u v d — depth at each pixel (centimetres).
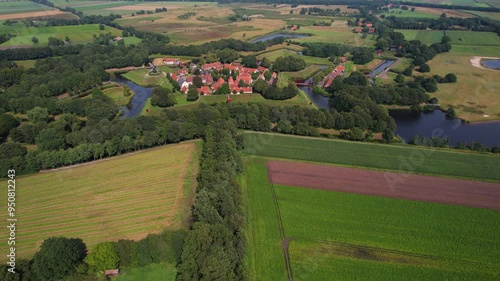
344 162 11250
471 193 9631
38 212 8850
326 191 9769
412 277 7019
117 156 11694
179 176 10412
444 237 8056
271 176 10538
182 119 13288
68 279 6750
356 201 9319
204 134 12638
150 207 9012
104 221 8506
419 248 7744
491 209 8988
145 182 10138
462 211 8912
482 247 7775
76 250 6894
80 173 10631
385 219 8644
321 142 12538
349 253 7612
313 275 7069
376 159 11375
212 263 6400
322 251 7669
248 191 9819
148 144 12075
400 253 7612
